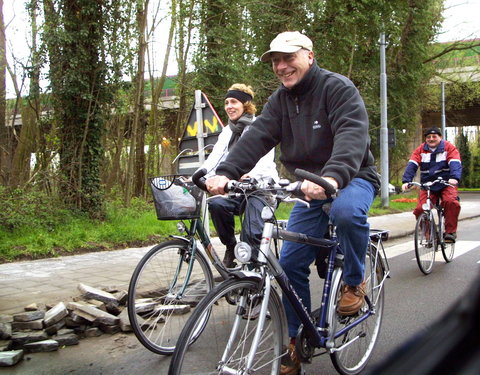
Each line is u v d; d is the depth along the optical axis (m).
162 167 18.62
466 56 29.88
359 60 19.70
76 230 7.98
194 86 13.89
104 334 3.78
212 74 13.69
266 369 2.38
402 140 23.30
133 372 3.10
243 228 2.66
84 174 9.55
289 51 2.67
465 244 8.79
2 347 3.31
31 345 3.39
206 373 2.36
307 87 2.76
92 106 9.66
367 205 2.72
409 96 22.98
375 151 21.59
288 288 2.49
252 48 15.62
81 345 3.56
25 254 6.65
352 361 3.09
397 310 4.50
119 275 5.54
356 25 17.42
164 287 3.50
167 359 3.33
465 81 30.06
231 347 2.26
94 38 9.45
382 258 3.32
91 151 9.58
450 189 6.63
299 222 2.89
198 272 3.67
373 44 19.80
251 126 2.97
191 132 5.50
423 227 6.15
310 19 16.81
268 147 2.96
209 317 2.45
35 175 9.57
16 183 11.50
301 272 2.79
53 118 10.13
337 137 2.56
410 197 23.72
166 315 3.48
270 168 3.91
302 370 2.75
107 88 9.70
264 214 2.33
